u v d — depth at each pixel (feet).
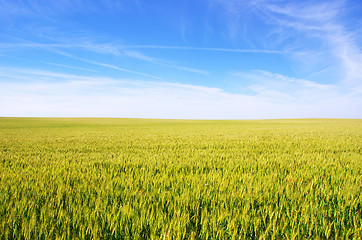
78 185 15.94
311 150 35.96
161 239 9.62
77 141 51.29
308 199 13.78
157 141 50.44
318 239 9.71
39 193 14.35
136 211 11.80
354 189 14.83
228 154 30.91
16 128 114.42
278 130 94.79
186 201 13.35
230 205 12.89
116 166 23.80
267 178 18.04
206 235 10.10
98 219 11.32
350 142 47.01
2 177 17.74
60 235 10.18
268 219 11.71
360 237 10.02
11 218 11.01
